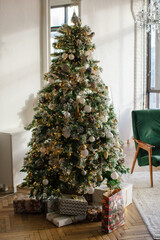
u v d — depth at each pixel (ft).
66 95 9.02
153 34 23.04
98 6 15.97
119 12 18.80
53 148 8.77
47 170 9.28
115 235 8.35
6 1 11.56
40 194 9.19
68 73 9.00
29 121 13.28
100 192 9.87
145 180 12.82
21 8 12.37
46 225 8.91
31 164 9.52
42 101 9.23
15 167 11.24
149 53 23.35
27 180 9.55
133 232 8.51
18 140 11.30
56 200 9.75
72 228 8.74
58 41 9.18
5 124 11.95
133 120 13.55
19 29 12.33
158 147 13.52
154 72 23.35
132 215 9.59
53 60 9.43
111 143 9.16
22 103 12.79
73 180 9.00
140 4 21.43
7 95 11.96
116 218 8.66
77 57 9.14
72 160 8.86
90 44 9.34
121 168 9.91
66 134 8.58
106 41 17.07
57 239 8.13
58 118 9.04
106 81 17.16
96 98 9.02
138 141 12.92
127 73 20.38
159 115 13.87
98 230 8.63
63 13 14.10
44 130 9.05
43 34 13.78
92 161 8.99
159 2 21.02
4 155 11.22
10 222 9.10
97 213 9.14
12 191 11.56
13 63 12.14
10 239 8.13
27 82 13.00
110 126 9.59
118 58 18.83
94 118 8.84
